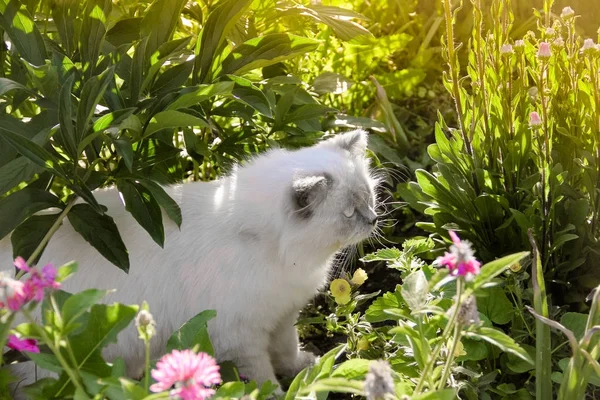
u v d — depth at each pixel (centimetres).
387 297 91
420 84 158
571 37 101
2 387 72
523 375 92
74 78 90
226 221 92
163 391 63
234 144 112
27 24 92
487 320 87
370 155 130
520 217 97
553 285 102
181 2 99
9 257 90
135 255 91
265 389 75
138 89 92
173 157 102
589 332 70
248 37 120
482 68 100
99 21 95
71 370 64
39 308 85
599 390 90
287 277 93
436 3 163
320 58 146
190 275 91
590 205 102
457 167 104
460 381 84
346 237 94
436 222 105
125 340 91
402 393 69
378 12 163
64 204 88
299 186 89
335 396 98
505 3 103
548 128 101
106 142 93
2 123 87
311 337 113
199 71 102
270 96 110
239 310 92
